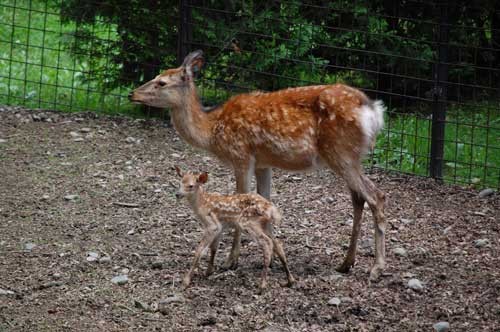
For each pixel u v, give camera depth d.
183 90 10.24
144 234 10.80
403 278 9.51
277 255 9.70
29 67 18.23
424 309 8.78
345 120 9.39
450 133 14.91
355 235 9.65
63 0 15.83
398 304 8.88
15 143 14.01
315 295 9.06
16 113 15.41
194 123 10.27
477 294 9.12
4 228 10.87
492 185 12.98
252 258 10.16
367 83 16.39
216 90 15.88
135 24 15.60
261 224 9.10
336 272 9.72
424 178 13.25
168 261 9.98
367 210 11.72
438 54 13.05
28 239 10.55
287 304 8.84
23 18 21.36
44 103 16.23
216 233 9.27
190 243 10.54
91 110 15.96
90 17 15.84
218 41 15.54
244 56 15.68
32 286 9.28
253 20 15.34
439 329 8.31
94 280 9.45
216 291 9.16
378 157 14.09
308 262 10.00
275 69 15.34
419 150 14.26
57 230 10.86
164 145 14.29
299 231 10.99
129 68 15.97
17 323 8.46
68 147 13.95
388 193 12.55
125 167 13.20
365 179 9.55
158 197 12.07
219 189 12.46
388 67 16.31
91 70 16.12
